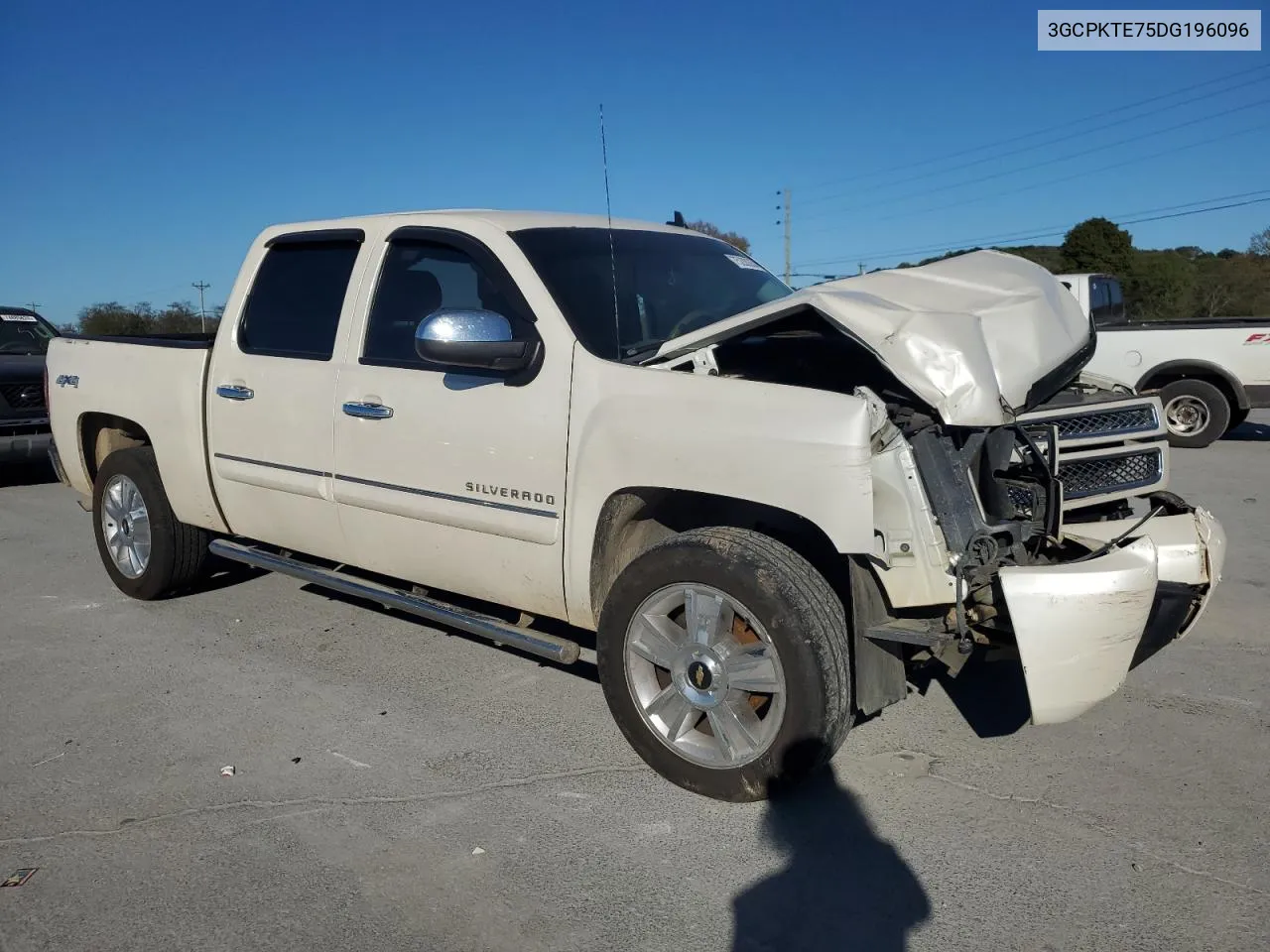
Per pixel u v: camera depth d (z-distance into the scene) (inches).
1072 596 117.6
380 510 171.2
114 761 152.3
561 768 147.9
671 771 139.8
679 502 149.3
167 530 219.5
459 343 143.9
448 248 167.2
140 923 113.0
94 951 108.4
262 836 130.6
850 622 139.9
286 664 190.9
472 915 113.6
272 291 195.0
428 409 161.5
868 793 138.7
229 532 207.8
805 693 125.9
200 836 130.8
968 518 128.6
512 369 149.8
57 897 117.9
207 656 195.8
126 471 223.9
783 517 142.3
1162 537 150.3
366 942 109.3
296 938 110.0
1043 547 142.9
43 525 328.8
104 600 235.0
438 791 141.5
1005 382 131.4
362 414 170.7
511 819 133.8
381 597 176.9
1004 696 171.0
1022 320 138.6
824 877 119.6
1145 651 129.4
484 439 154.2
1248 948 105.7
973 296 144.1
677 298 172.4
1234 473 391.2
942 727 159.3
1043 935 108.3
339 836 130.4
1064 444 200.1
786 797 137.8
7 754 155.2
